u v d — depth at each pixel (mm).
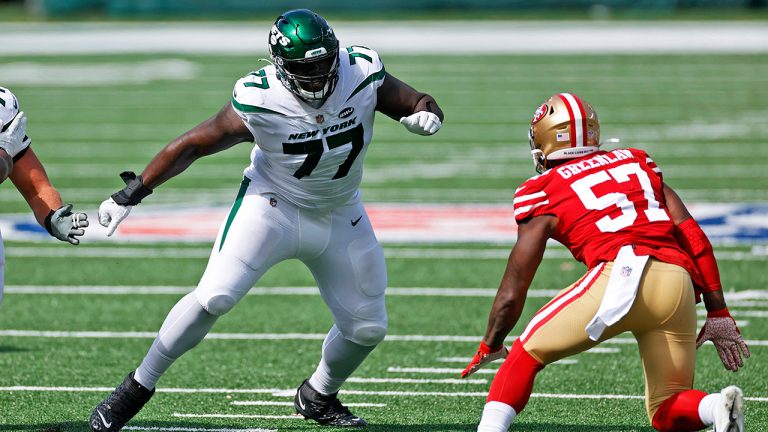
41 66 87625
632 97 70125
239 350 23484
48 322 25953
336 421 18062
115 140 56344
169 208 40156
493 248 33906
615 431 17609
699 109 64875
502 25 111938
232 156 52219
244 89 15594
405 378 21359
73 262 32531
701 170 46656
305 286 29844
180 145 15844
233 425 18094
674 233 15023
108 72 83938
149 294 28812
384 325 17188
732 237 34500
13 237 35969
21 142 16391
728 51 92812
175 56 92375
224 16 121062
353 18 117875
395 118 16453
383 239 35125
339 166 16031
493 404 14445
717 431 13531
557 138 15234
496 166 48250
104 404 16531
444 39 101125
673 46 96250
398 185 44156
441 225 37031
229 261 16141
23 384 20766
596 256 14398
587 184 14703
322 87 15227
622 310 14016
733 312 26188
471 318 26156
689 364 14484
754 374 21219
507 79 78812
